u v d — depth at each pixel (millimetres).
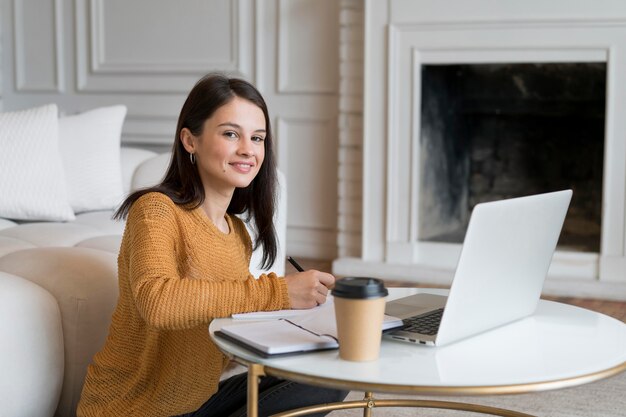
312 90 5117
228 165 1646
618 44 4215
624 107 4234
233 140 1646
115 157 3627
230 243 1733
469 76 4816
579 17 4250
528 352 1403
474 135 5027
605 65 4375
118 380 1707
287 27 5164
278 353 1320
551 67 4586
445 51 4520
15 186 3236
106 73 5699
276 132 5254
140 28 5582
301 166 5207
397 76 4621
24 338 2014
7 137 3283
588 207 4816
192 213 1658
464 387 1223
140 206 1606
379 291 1311
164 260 1526
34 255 2330
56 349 2100
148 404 1673
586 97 4543
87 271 2240
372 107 4695
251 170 1670
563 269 4406
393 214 4707
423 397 2738
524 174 4949
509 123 4934
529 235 1522
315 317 1503
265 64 5250
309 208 5215
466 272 1390
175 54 5504
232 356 1347
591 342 1480
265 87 5262
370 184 4750
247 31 5297
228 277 1713
